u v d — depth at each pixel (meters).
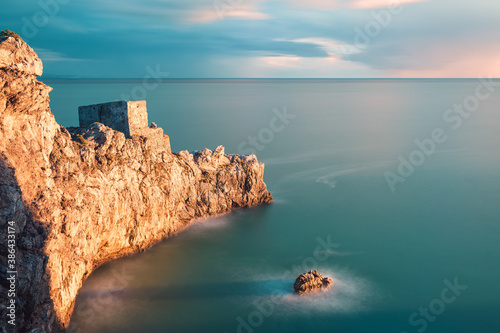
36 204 39.31
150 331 44.84
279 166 122.56
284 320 47.78
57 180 45.47
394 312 50.50
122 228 58.47
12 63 37.12
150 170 64.25
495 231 77.81
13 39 38.19
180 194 72.56
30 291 33.75
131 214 59.88
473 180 112.88
